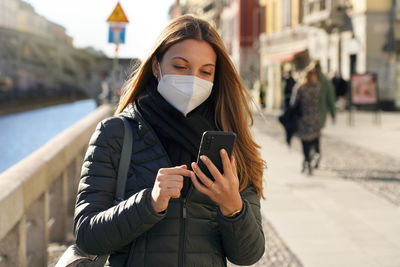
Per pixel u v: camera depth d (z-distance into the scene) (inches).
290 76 530.9
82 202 67.9
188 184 69.4
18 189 129.7
